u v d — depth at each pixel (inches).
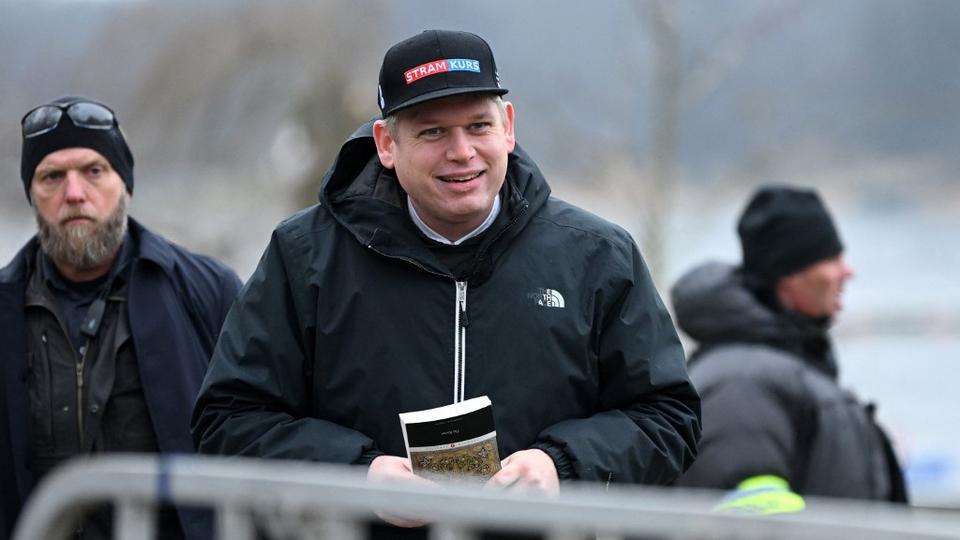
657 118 1925.4
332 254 519.8
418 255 510.3
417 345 507.2
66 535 385.4
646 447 502.9
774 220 733.3
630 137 2074.3
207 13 2662.4
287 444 500.7
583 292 517.3
